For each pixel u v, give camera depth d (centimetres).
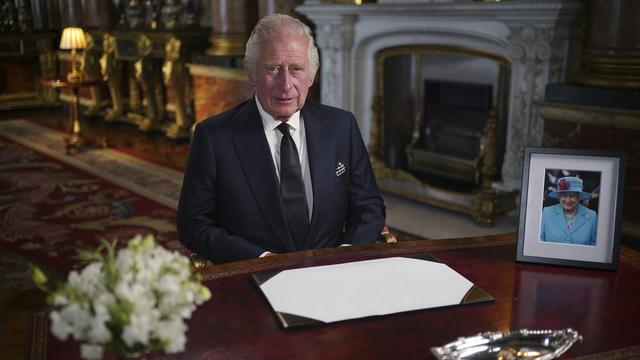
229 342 128
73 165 682
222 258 199
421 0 536
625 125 400
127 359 116
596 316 140
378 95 595
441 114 565
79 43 772
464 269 167
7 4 1084
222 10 739
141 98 996
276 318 137
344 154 228
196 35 801
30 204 531
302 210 215
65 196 557
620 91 401
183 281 100
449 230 475
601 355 123
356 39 583
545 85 455
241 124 215
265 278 156
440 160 567
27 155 732
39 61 1116
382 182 581
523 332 127
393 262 166
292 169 213
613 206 165
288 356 122
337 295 147
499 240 191
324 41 594
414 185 551
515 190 488
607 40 414
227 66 728
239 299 147
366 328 133
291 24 197
